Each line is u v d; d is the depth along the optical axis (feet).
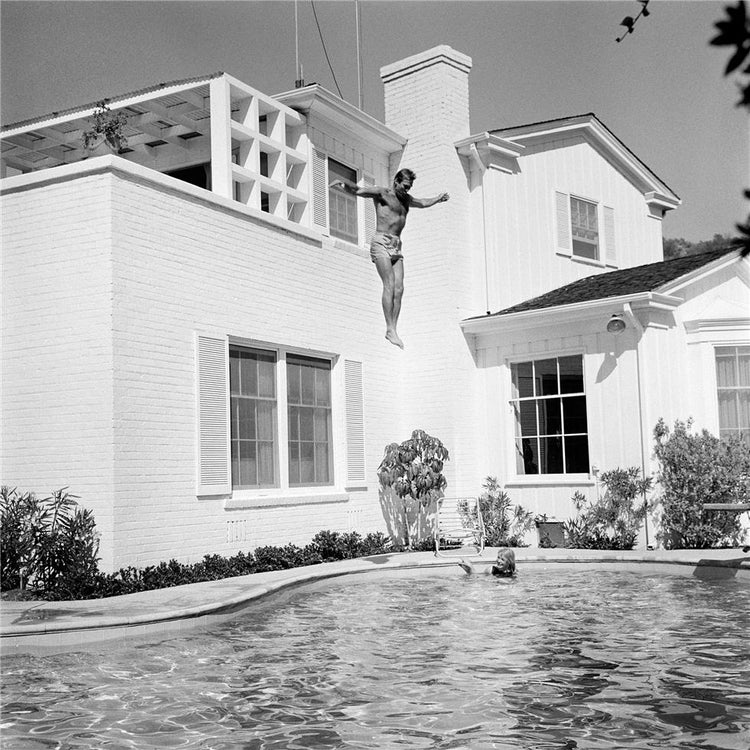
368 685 18.78
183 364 36.68
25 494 34.37
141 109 45.24
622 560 38.83
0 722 16.40
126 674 20.29
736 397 45.11
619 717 15.87
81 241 34.06
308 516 43.14
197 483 36.63
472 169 52.95
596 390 45.57
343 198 50.57
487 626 25.75
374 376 49.57
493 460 50.16
